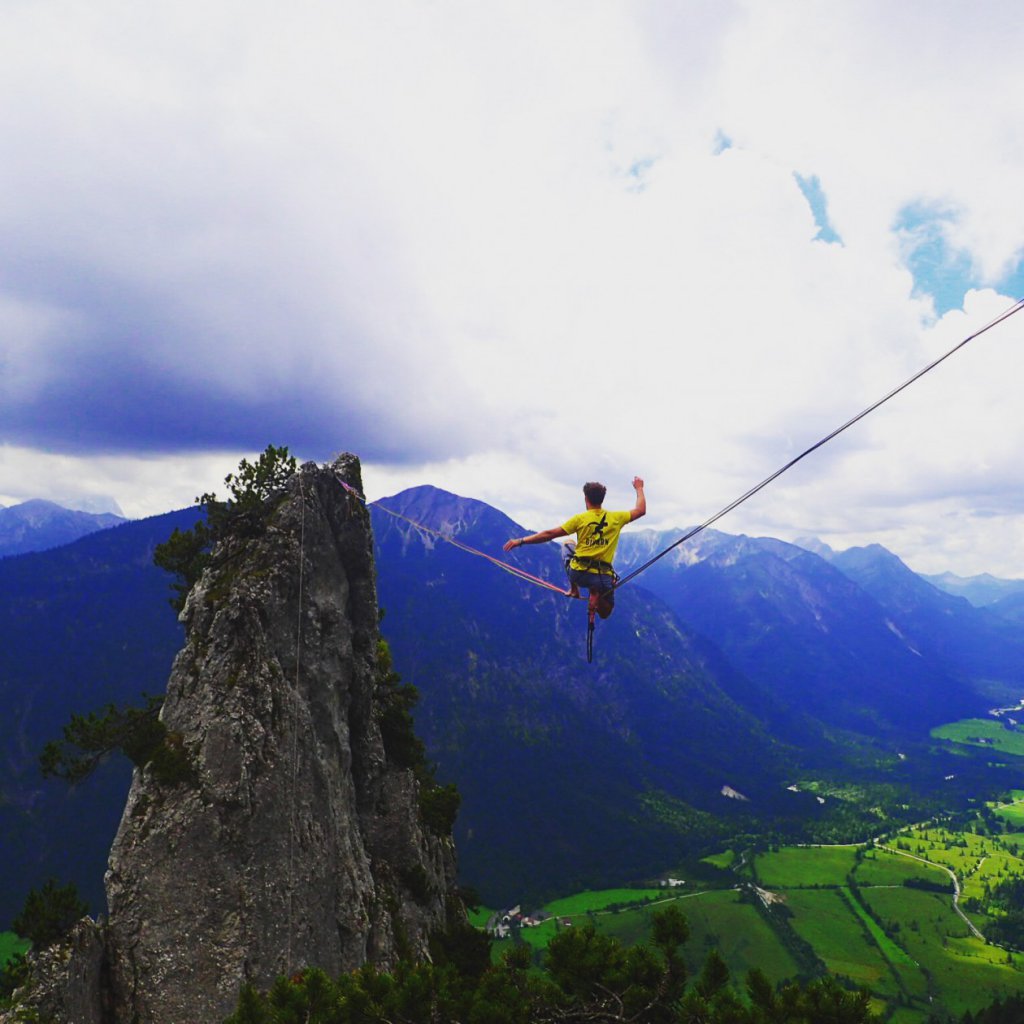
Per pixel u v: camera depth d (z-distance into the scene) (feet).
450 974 54.39
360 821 155.74
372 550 164.35
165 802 110.83
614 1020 50.37
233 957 103.76
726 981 50.39
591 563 53.93
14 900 576.61
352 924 126.11
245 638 122.83
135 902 105.09
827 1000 47.09
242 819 111.14
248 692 118.93
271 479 155.84
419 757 203.72
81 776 123.75
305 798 122.93
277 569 131.23
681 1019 48.37
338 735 141.08
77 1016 92.02
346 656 146.82
